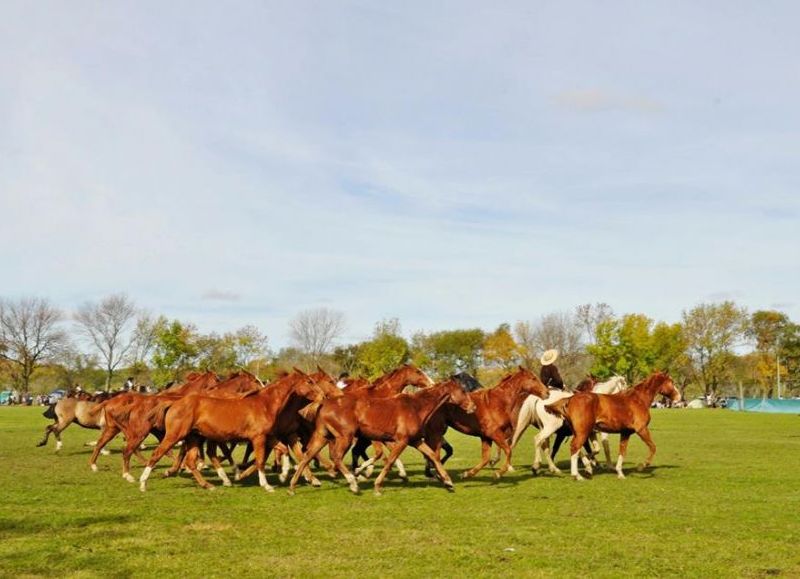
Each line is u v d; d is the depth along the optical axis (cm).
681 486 1656
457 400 1589
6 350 10700
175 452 2448
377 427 1538
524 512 1327
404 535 1132
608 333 8306
